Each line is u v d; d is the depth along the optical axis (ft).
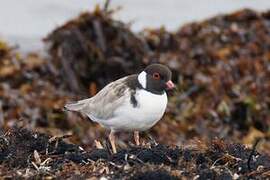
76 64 50.55
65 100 47.60
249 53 55.88
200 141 29.63
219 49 56.29
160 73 31.01
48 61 50.60
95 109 32.12
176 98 49.32
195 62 53.83
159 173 25.49
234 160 27.96
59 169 27.17
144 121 31.22
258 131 48.26
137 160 27.43
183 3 82.64
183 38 56.49
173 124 46.91
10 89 47.85
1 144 28.96
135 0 82.23
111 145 31.89
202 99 49.98
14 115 45.62
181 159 27.17
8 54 51.42
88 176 25.98
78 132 44.24
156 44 55.16
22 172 26.91
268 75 52.90
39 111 45.96
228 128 48.55
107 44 51.29
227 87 51.29
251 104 49.78
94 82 50.70
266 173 26.71
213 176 26.12
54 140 30.37
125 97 31.07
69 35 51.01
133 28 73.77
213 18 60.03
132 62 51.39
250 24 60.03
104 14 51.98
